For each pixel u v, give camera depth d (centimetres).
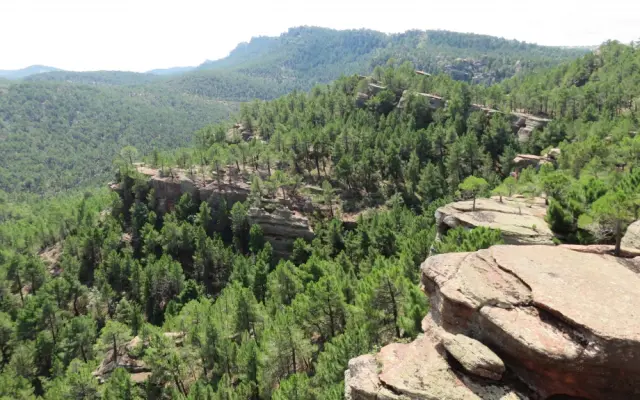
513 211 5969
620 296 2298
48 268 12312
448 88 17825
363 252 9981
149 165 15100
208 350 6203
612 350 1994
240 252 11862
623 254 2977
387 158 13538
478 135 15088
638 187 4709
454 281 2686
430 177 12738
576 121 13525
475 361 2278
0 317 8856
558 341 2138
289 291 7819
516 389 2222
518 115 15650
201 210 12512
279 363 5441
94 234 11975
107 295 10019
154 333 6450
